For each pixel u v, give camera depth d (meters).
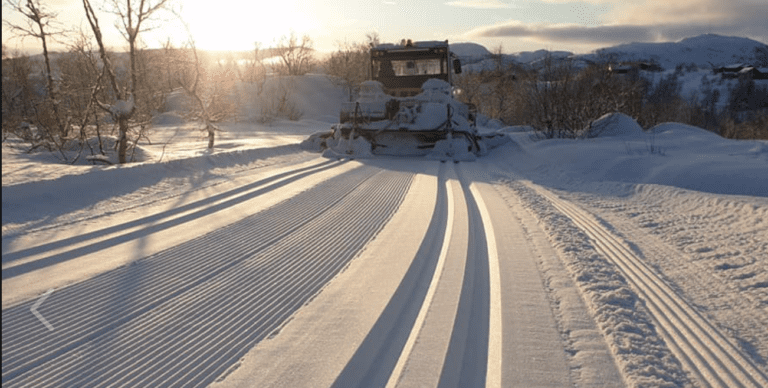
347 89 49.38
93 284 4.56
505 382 3.12
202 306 4.19
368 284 4.74
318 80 50.50
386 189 9.66
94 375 3.14
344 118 16.05
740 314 4.18
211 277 4.84
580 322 3.98
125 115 11.63
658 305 4.34
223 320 3.95
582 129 17.56
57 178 7.69
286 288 4.62
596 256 5.63
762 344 3.68
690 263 5.47
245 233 6.36
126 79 13.53
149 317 3.96
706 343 3.69
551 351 3.52
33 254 5.27
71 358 3.33
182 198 8.18
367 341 3.65
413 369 3.28
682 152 12.73
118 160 12.55
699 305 4.38
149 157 13.20
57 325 3.76
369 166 12.98
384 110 15.77
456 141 15.37
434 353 3.49
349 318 4.01
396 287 4.66
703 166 10.41
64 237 5.83
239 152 12.45
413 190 9.61
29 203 6.99
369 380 3.18
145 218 6.86
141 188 8.69
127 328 3.77
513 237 6.40
